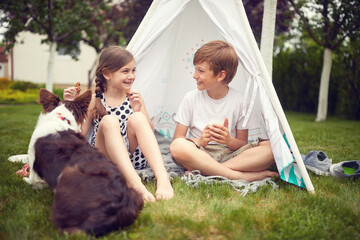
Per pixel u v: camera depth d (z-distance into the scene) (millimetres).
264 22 4363
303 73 11477
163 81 3943
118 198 1866
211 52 2939
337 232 1965
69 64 18344
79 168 1953
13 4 8008
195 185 2732
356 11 7594
